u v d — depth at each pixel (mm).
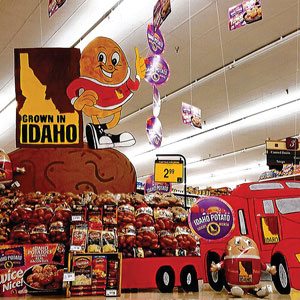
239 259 1403
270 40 6793
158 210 1776
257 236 1604
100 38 2178
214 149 14227
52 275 1501
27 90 2068
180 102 9758
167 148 14102
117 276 1456
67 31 6426
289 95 9180
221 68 7922
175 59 7508
